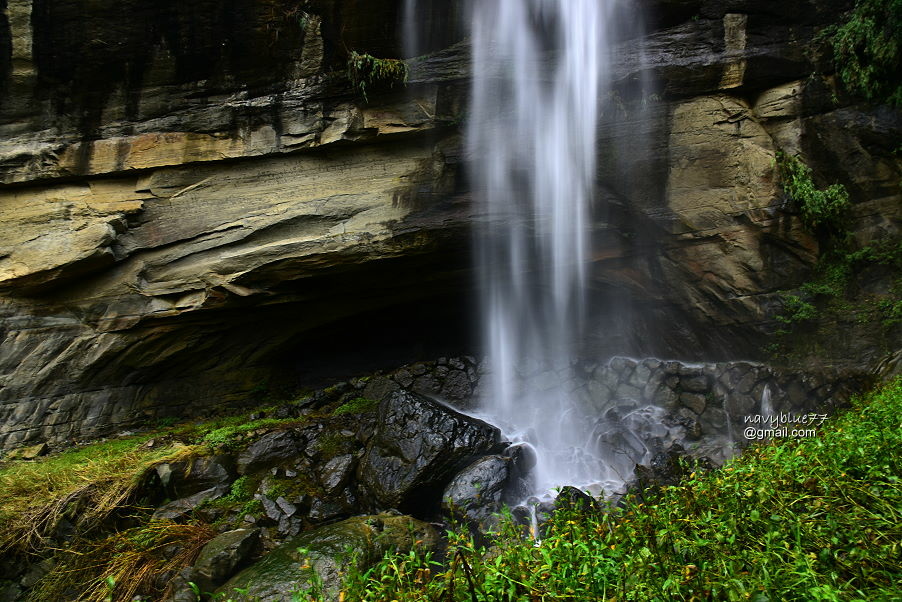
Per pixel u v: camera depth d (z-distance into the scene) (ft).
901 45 19.70
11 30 21.88
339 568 13.37
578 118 22.48
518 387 27.25
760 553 8.07
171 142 23.38
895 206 20.75
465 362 28.32
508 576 8.68
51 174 23.38
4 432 22.95
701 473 12.06
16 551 16.99
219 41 22.41
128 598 15.44
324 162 23.80
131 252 24.13
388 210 23.66
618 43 22.33
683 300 23.71
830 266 21.34
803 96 21.33
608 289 26.25
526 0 22.02
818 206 20.63
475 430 20.33
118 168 23.43
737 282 22.20
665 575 8.14
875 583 7.37
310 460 20.92
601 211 23.34
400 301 27.86
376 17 22.00
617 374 25.59
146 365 25.76
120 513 18.40
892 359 19.06
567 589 8.18
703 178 22.09
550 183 23.08
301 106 23.04
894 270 20.66
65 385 24.43
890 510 8.64
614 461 21.99
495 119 22.67
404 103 22.81
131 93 23.22
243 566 15.75
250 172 23.90
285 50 22.62
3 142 23.21
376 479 19.10
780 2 21.26
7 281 23.29
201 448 21.08
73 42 22.20
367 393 27.27
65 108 23.24
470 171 23.26
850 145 20.99
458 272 25.95
